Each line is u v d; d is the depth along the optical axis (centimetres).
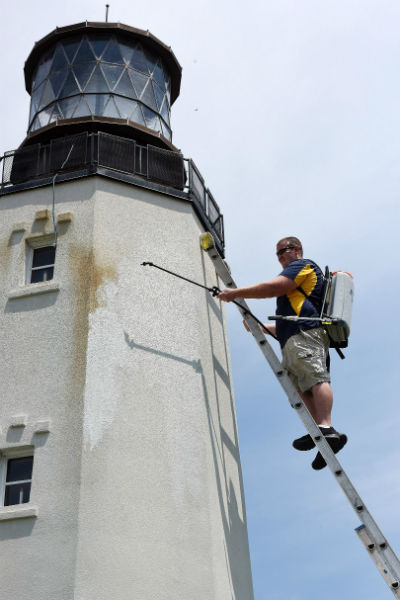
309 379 956
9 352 1077
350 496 866
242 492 1151
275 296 984
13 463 1005
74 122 1323
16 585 895
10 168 1263
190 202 1266
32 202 1210
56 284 1112
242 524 1115
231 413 1194
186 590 927
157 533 950
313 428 916
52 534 917
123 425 1009
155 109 1448
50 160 1252
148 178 1261
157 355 1089
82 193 1198
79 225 1164
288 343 972
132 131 1348
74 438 980
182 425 1049
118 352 1062
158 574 923
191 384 1091
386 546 830
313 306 988
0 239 1186
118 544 920
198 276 1204
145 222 1201
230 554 1030
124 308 1105
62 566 894
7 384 1051
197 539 968
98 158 1230
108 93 1398
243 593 1034
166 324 1125
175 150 1409
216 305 1258
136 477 978
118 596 888
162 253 1184
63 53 1473
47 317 1092
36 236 1170
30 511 934
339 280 995
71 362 1043
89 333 1059
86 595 875
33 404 1024
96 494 942
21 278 1144
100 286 1105
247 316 1039
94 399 1010
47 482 956
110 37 1475
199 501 999
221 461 1091
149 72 1484
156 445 1015
